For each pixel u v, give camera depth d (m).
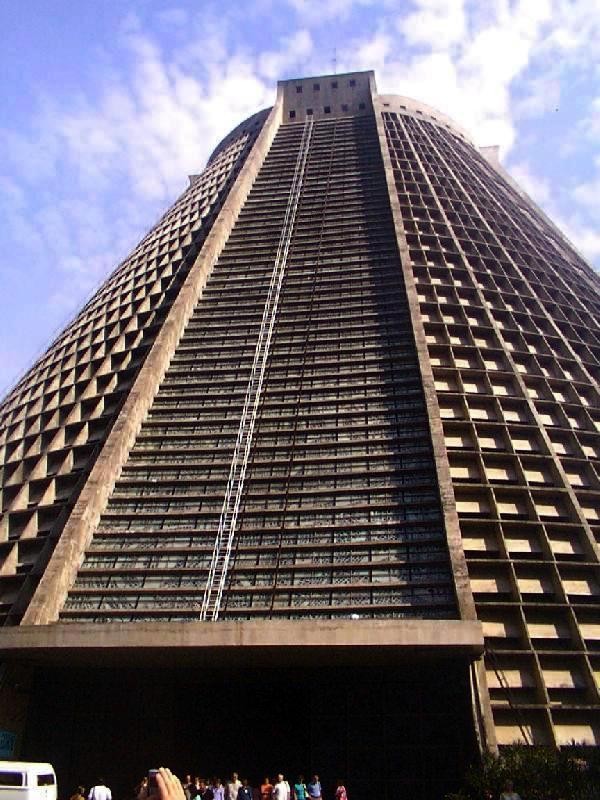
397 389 26.30
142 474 24.30
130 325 35.94
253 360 29.05
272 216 40.25
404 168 44.88
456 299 32.44
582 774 14.23
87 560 21.42
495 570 21.27
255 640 17.16
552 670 19.22
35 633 17.77
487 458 24.59
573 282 39.16
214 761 19.92
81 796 15.99
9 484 29.47
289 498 22.61
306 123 53.66
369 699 19.23
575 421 28.28
